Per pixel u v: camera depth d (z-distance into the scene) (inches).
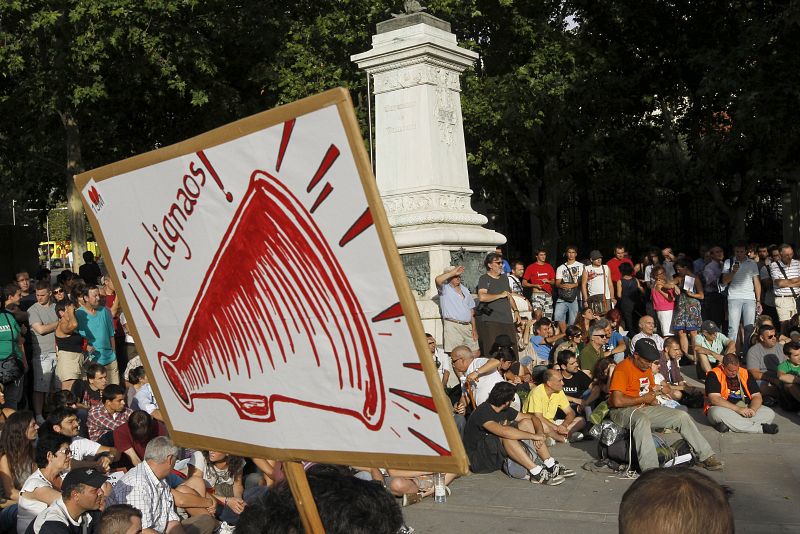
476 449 316.5
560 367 403.2
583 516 258.2
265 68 826.8
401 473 280.2
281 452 82.7
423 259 450.0
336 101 66.9
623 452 306.7
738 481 290.2
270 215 76.4
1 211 1120.2
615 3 779.4
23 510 225.8
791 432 366.3
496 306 432.5
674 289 539.2
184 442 95.8
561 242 1041.5
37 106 734.5
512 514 264.2
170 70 732.7
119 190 94.4
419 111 465.1
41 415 411.2
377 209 67.3
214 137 79.2
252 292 81.0
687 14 772.6
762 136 656.4
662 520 58.4
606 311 548.7
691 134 858.1
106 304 466.0
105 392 306.3
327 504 67.8
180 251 88.7
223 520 258.7
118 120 864.3
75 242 794.8
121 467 282.8
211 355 88.6
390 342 70.1
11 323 376.8
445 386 400.5
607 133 920.3
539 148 933.2
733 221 871.1
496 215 1067.9
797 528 237.3
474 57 494.3
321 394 77.0
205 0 738.8
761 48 633.0
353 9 783.7
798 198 915.4
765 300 566.6
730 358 374.6
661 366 432.1
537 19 874.8
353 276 71.0
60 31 701.9
